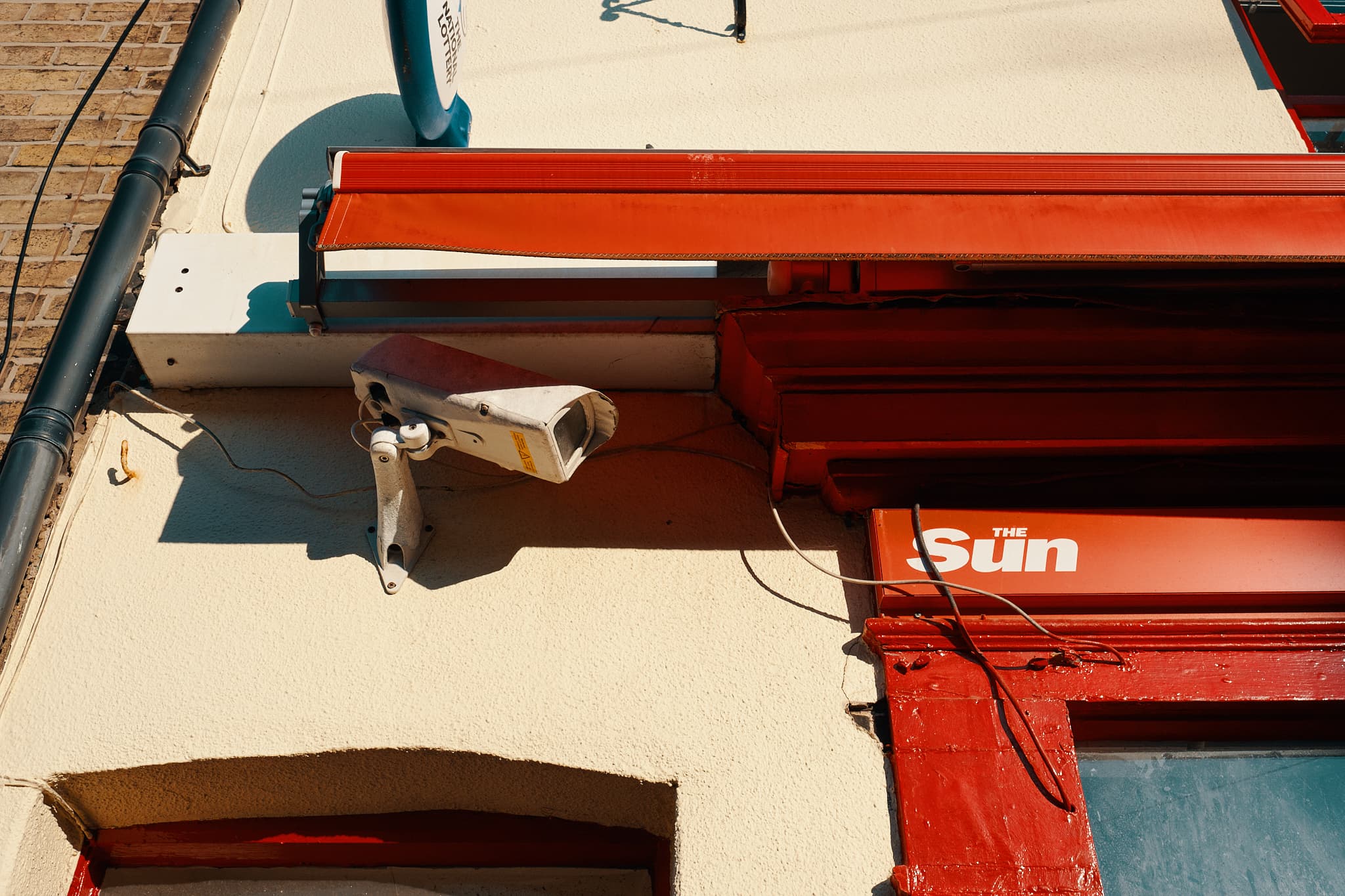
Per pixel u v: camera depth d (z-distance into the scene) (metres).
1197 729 3.03
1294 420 3.17
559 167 2.71
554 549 3.21
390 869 3.18
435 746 2.87
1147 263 3.21
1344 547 3.06
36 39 4.73
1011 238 2.65
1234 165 2.77
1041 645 2.95
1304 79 6.69
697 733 2.89
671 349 3.38
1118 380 3.21
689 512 3.29
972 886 2.61
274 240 3.62
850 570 3.18
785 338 3.21
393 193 2.68
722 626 3.07
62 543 3.20
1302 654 2.96
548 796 3.00
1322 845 2.94
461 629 3.05
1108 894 2.86
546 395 2.84
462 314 3.32
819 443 3.10
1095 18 4.58
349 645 3.02
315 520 3.25
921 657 2.93
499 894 3.15
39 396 3.33
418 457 3.02
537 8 4.62
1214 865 2.91
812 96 4.28
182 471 3.35
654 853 3.11
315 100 4.34
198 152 4.15
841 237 2.63
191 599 3.10
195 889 3.12
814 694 2.95
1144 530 3.08
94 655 3.00
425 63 3.53
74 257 3.96
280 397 3.53
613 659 3.01
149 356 3.41
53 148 4.31
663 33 4.51
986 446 3.12
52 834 2.92
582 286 3.30
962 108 4.24
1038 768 2.77
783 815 2.77
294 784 2.97
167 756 2.84
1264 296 3.29
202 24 4.46
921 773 2.77
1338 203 2.73
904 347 3.22
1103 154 2.79
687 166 2.73
